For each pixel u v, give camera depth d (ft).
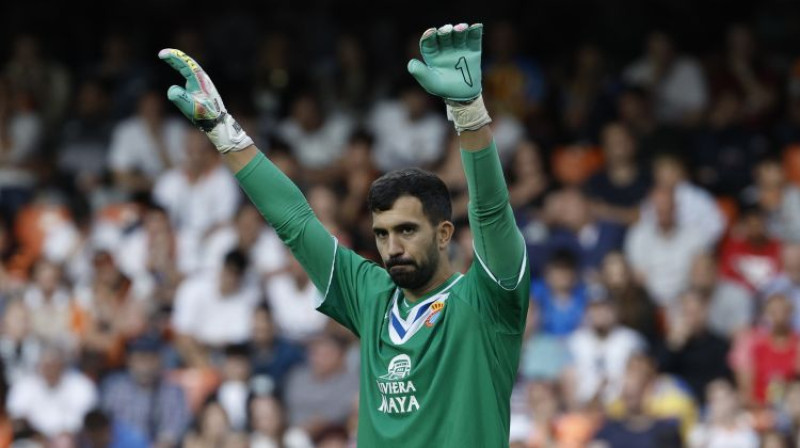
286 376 145.48
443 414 62.03
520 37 201.26
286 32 207.51
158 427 144.97
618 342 141.28
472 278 63.16
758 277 153.99
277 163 173.58
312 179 176.55
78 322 160.04
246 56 208.95
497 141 178.70
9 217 178.91
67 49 213.25
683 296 145.79
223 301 155.33
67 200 182.39
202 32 211.20
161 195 173.99
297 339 152.46
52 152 196.34
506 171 173.58
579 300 147.54
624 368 135.44
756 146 174.50
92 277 163.73
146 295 160.86
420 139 180.65
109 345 154.61
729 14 198.49
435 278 63.62
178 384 146.51
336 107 192.24
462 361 62.18
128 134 184.96
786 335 139.33
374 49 203.00
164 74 196.24
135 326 155.12
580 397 138.92
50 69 202.69
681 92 182.70
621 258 147.13
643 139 171.53
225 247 165.07
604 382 138.00
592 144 176.14
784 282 148.15
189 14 214.28
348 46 195.42
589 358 141.59
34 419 148.05
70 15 215.51
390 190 62.39
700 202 158.40
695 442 131.64
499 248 61.41
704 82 183.52
